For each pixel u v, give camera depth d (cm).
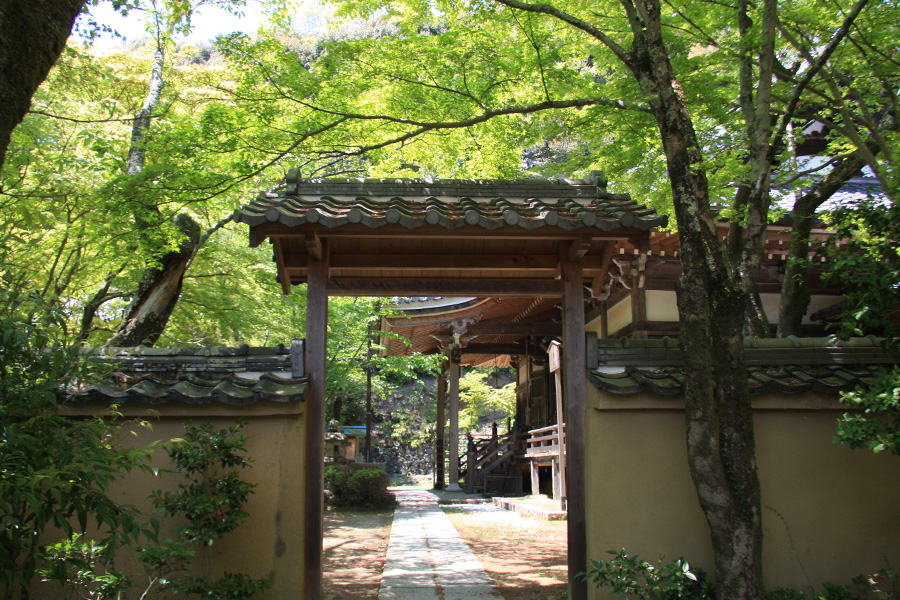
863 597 438
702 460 396
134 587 429
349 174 1073
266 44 681
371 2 788
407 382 3114
